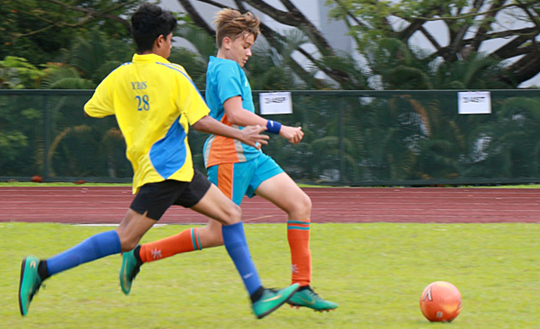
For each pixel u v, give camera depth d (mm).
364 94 46844
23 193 43312
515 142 47000
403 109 46969
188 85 13906
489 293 18094
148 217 14148
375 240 25875
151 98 13969
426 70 61344
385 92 46844
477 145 47094
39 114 47469
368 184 47250
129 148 14344
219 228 16500
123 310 16266
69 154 47625
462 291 18281
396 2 59969
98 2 68500
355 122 46938
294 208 16203
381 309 16484
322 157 47094
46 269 13961
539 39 65375
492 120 46938
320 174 47219
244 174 16422
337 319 15570
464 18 59312
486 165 47219
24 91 47250
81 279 19594
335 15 59156
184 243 16562
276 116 46750
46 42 70062
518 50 66500
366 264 21953
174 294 17938
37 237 26297
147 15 14211
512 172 47250
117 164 47625
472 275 20391
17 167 47875
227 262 21984
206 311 16266
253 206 37375
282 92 46625
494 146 47062
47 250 24000
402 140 47094
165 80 13914
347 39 67312
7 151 47688
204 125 13836
